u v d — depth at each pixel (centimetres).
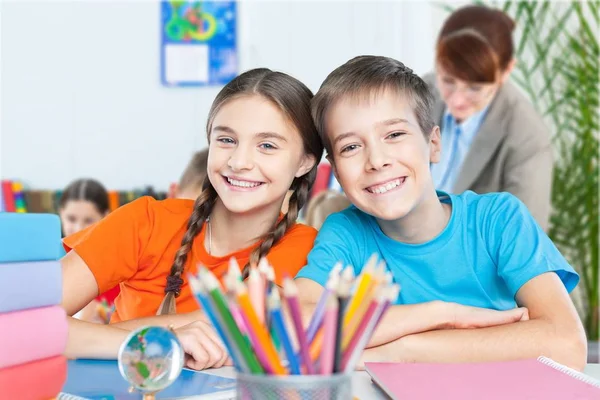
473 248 105
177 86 378
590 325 322
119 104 378
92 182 308
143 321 95
